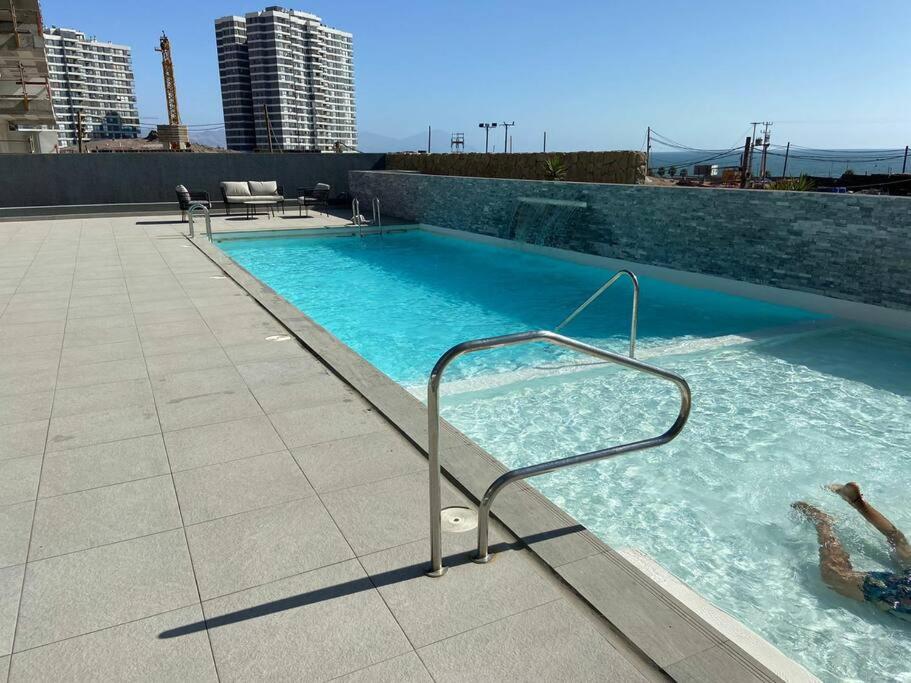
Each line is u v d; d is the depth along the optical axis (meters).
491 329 7.48
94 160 16.33
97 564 2.31
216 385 4.20
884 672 2.35
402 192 16.03
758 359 5.98
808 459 4.07
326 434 3.44
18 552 2.38
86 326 5.68
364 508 2.71
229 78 118.12
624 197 9.95
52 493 2.82
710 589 2.84
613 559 2.35
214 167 17.61
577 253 11.07
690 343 6.29
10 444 3.31
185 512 2.67
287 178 18.56
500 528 2.57
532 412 4.77
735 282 8.49
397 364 6.30
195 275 8.18
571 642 1.94
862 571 2.88
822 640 2.51
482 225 13.36
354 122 134.12
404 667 1.83
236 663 1.84
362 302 8.83
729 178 28.12
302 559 2.35
